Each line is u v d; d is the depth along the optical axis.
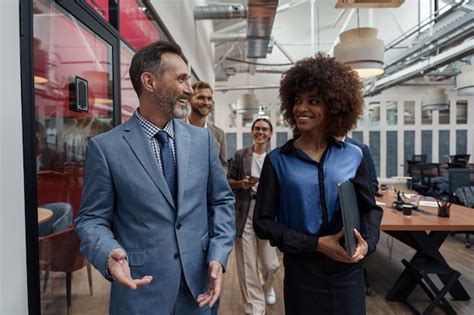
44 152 1.40
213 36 7.21
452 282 2.46
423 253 2.64
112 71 1.96
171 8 3.54
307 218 1.06
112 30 1.97
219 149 2.97
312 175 1.07
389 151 10.31
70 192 1.62
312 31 7.34
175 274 0.94
